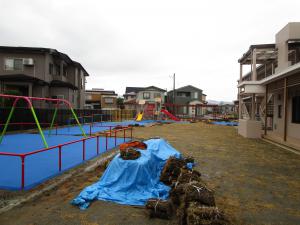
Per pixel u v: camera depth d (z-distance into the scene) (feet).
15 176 16.07
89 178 16.17
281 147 30.78
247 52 51.24
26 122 48.57
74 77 83.46
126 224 9.97
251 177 17.22
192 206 9.36
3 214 10.54
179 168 15.62
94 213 10.87
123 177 13.89
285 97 30.91
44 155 23.17
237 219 10.64
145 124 77.20
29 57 64.69
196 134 47.16
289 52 44.75
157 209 10.57
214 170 19.06
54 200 12.26
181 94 162.81
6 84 57.88
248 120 41.42
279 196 13.53
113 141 34.14
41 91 63.16
